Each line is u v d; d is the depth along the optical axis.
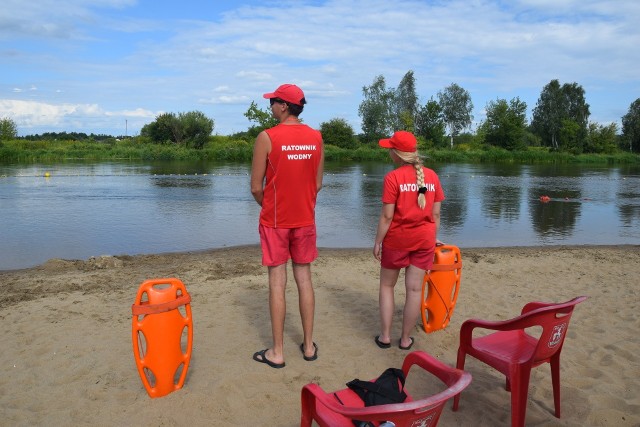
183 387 4.05
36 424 3.56
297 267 4.45
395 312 6.05
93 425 3.55
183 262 8.76
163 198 18.98
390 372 3.14
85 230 12.36
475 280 7.66
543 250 10.42
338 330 5.39
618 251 10.30
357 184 26.52
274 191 4.16
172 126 62.03
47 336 5.14
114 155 53.03
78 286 7.06
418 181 4.44
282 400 3.90
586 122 90.44
